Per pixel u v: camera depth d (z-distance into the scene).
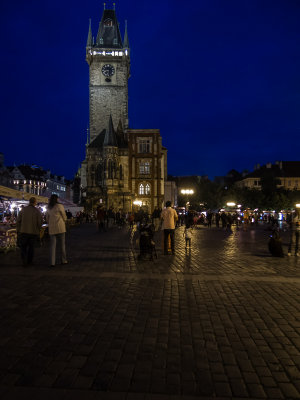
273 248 12.59
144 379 3.45
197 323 5.12
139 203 56.59
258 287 7.45
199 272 9.23
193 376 3.52
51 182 124.44
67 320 5.20
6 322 5.09
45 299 6.34
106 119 65.62
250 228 36.97
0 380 3.41
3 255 12.55
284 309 5.84
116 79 66.06
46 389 3.25
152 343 4.36
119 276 8.55
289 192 74.25
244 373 3.60
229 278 8.39
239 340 4.48
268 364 3.81
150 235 11.62
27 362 3.79
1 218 26.86
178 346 4.27
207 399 3.12
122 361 3.84
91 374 3.54
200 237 22.89
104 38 67.75
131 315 5.47
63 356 3.96
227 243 18.30
